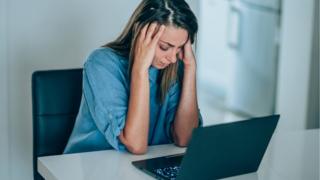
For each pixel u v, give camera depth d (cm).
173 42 161
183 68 176
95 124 169
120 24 243
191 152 132
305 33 325
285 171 152
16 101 231
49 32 231
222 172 144
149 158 160
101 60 165
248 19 384
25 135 235
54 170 149
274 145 178
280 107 346
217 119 406
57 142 181
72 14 233
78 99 183
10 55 226
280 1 349
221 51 421
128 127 161
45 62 232
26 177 239
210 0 419
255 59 380
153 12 158
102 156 162
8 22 222
